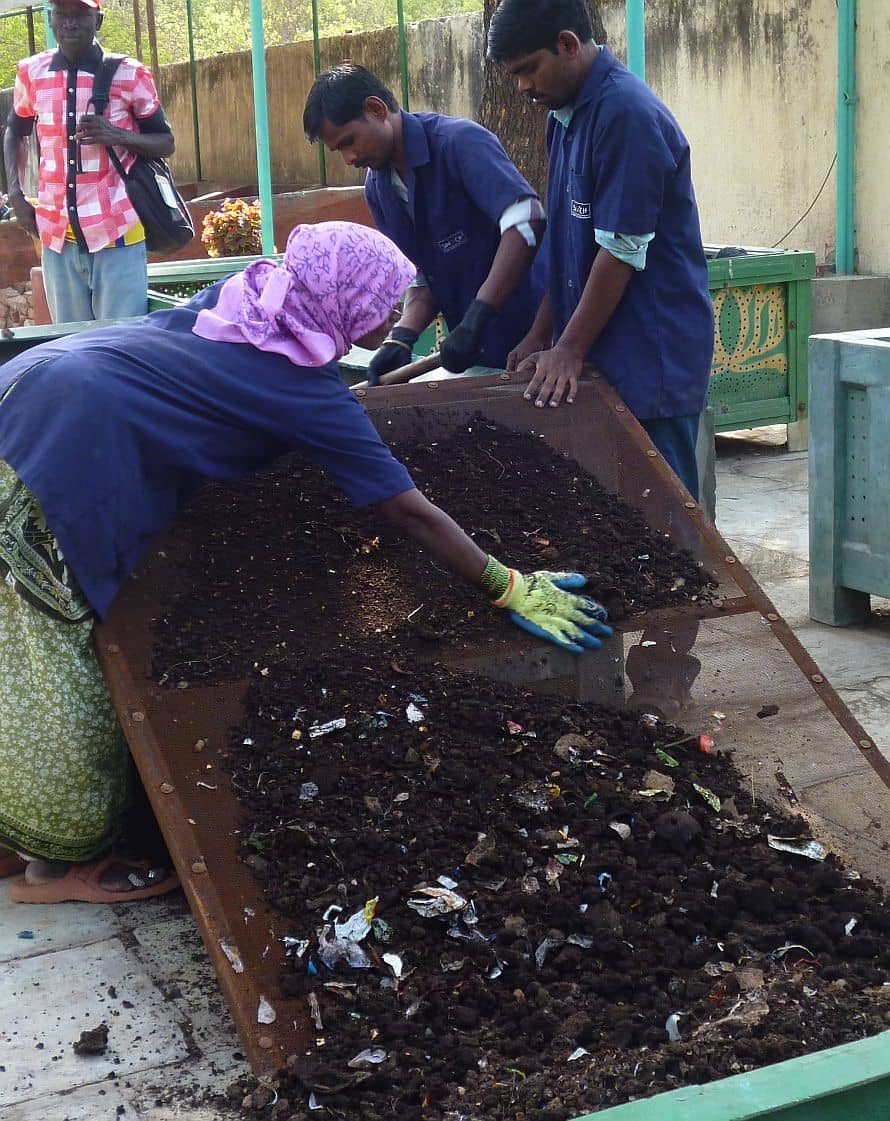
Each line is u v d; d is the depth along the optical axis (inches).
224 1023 102.9
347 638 119.3
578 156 134.1
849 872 106.0
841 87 361.7
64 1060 98.8
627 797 110.2
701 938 99.3
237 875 101.7
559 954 97.4
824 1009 91.1
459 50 526.0
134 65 246.4
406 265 112.8
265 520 127.4
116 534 110.3
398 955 97.5
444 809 107.8
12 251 519.8
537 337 151.5
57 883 122.3
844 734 118.1
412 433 138.3
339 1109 86.7
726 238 421.7
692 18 416.2
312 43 595.5
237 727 111.0
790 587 209.6
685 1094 52.4
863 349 179.0
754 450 304.7
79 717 113.7
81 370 108.5
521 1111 83.7
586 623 120.6
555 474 136.9
